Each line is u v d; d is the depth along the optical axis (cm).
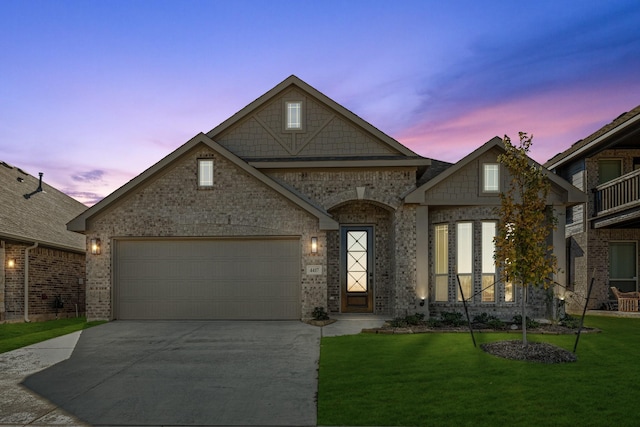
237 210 1263
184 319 1256
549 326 1088
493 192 1247
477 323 1120
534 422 479
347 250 1389
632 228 1565
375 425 480
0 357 825
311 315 1225
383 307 1369
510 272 816
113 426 490
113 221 1269
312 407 543
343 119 1372
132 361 786
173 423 496
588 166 1602
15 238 1346
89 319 1246
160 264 1270
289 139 1377
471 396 563
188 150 1262
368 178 1314
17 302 1406
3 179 1820
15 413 530
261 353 841
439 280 1292
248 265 1263
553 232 1239
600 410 511
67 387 634
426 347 860
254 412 528
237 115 1376
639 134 1374
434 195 1255
